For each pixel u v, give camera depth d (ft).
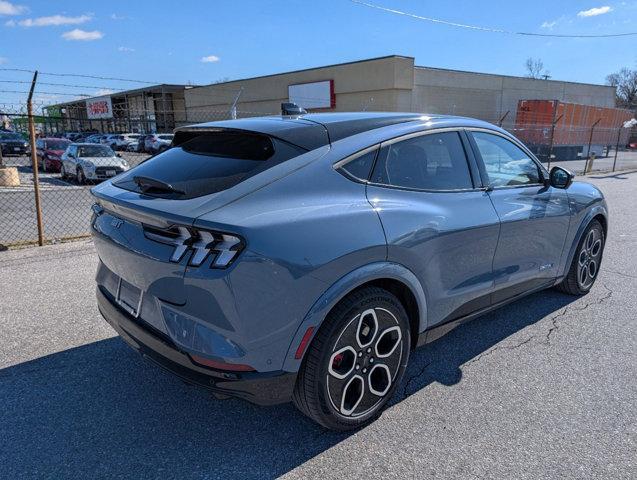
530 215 11.96
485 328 13.24
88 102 146.10
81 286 16.19
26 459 8.04
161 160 9.77
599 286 16.57
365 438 8.66
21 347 11.89
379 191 8.91
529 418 9.21
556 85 129.18
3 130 106.01
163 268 7.57
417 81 97.66
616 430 8.86
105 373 10.81
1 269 18.03
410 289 9.08
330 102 104.06
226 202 7.38
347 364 8.39
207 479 7.65
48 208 37.88
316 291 7.59
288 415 9.39
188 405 9.67
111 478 7.64
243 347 7.22
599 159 102.22
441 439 8.62
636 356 11.68
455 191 10.35
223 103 133.28
